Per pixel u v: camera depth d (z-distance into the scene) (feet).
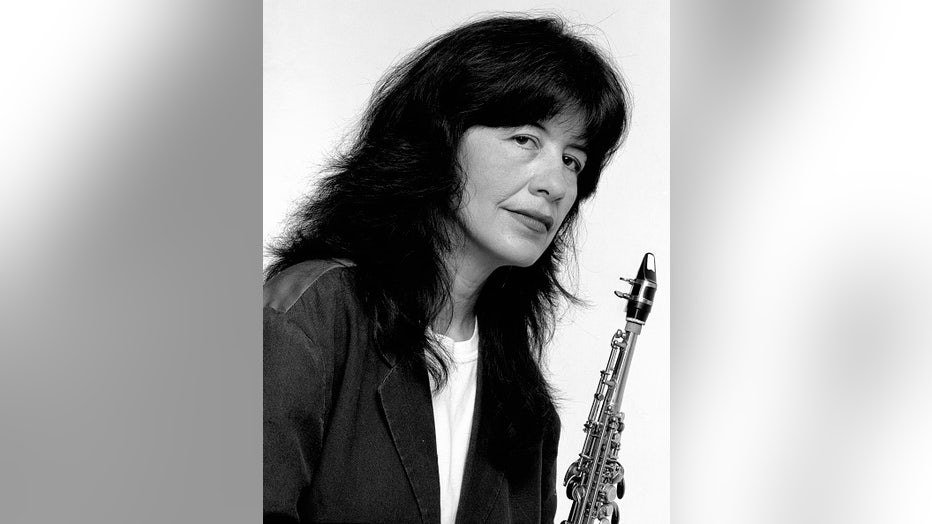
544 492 7.63
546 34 7.48
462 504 7.37
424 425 7.27
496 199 7.38
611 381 7.72
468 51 7.36
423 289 7.27
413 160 7.30
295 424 7.07
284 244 7.22
